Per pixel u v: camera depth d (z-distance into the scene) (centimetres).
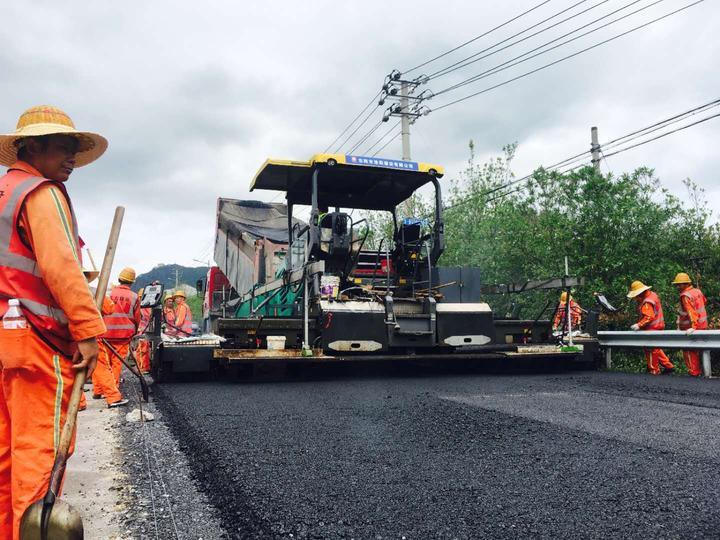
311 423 439
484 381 717
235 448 362
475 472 307
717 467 312
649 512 246
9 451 185
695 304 799
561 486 282
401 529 231
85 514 259
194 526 243
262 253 1070
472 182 1644
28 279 181
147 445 385
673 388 636
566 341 853
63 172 207
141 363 1055
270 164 776
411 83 1861
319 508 255
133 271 646
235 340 752
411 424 430
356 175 825
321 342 734
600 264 1046
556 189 1236
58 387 184
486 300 1262
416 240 853
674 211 1151
